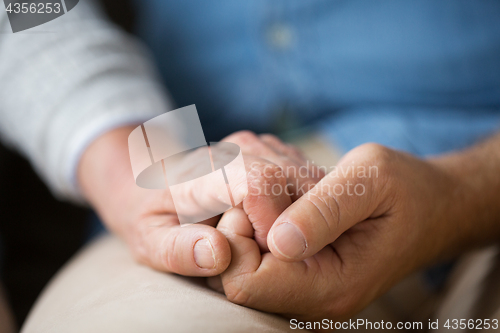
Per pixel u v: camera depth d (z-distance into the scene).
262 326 0.34
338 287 0.36
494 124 0.58
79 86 0.49
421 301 0.53
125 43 0.57
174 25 0.71
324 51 0.64
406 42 0.59
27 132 0.50
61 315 0.36
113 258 0.43
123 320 0.32
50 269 0.66
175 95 0.74
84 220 0.72
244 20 0.67
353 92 0.65
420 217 0.38
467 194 0.41
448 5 0.56
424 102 0.62
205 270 0.35
